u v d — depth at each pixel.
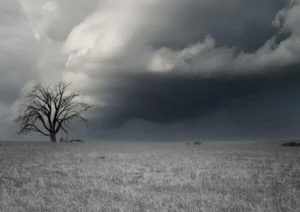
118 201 10.38
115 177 15.27
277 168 18.69
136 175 15.97
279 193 11.58
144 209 9.32
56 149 35.22
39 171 17.09
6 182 13.60
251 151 34.34
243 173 16.56
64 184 13.35
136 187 12.78
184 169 18.30
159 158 25.39
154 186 13.01
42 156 26.19
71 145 45.50
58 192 11.71
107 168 18.64
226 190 12.20
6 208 9.45
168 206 9.71
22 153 28.64
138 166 19.70
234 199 10.62
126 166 19.67
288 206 9.61
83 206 9.67
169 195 11.20
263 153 30.94
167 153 31.38
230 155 28.44
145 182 13.95
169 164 20.92
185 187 12.80
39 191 11.87
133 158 25.38
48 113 67.19
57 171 17.20
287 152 32.28
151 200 10.41
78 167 19.03
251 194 11.47
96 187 12.71
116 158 25.33
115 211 9.23
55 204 9.97
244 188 12.55
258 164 20.70
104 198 10.74
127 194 11.38
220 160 23.62
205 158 25.41
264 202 10.20
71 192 11.70
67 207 9.60
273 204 9.94
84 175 15.91
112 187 12.73
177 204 9.96
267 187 12.79
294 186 13.16
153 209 9.38
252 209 9.35
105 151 33.75
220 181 14.19
